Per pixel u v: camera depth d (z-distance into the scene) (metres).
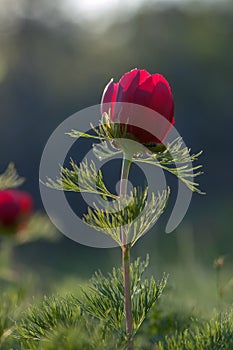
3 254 7.69
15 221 7.32
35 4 37.53
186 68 36.91
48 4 37.72
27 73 35.38
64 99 35.16
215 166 35.19
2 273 7.45
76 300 3.32
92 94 35.62
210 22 38.38
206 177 34.88
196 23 38.47
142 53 37.56
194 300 5.68
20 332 3.26
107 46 37.88
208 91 36.28
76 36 37.94
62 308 3.28
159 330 4.04
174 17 38.44
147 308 3.27
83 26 38.38
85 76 36.28
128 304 3.17
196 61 37.06
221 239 17.23
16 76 35.03
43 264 19.73
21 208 7.35
